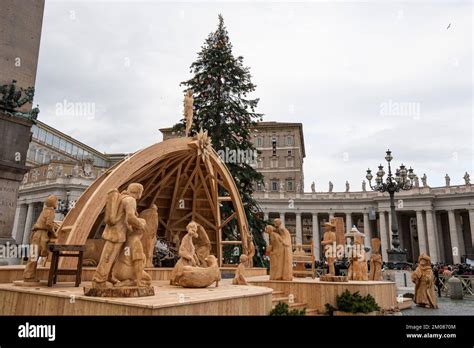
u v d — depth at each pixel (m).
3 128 13.38
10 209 13.27
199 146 12.45
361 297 10.21
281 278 11.45
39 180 56.09
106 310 5.27
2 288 6.84
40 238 7.53
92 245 11.02
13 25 14.76
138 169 10.03
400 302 13.00
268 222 21.92
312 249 14.55
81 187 53.12
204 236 10.56
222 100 23.33
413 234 73.12
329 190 68.81
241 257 10.02
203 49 25.56
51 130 71.94
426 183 65.56
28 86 14.91
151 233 10.70
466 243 70.44
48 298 6.02
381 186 25.33
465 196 61.53
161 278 10.56
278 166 82.50
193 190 15.44
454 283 17.88
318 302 10.52
